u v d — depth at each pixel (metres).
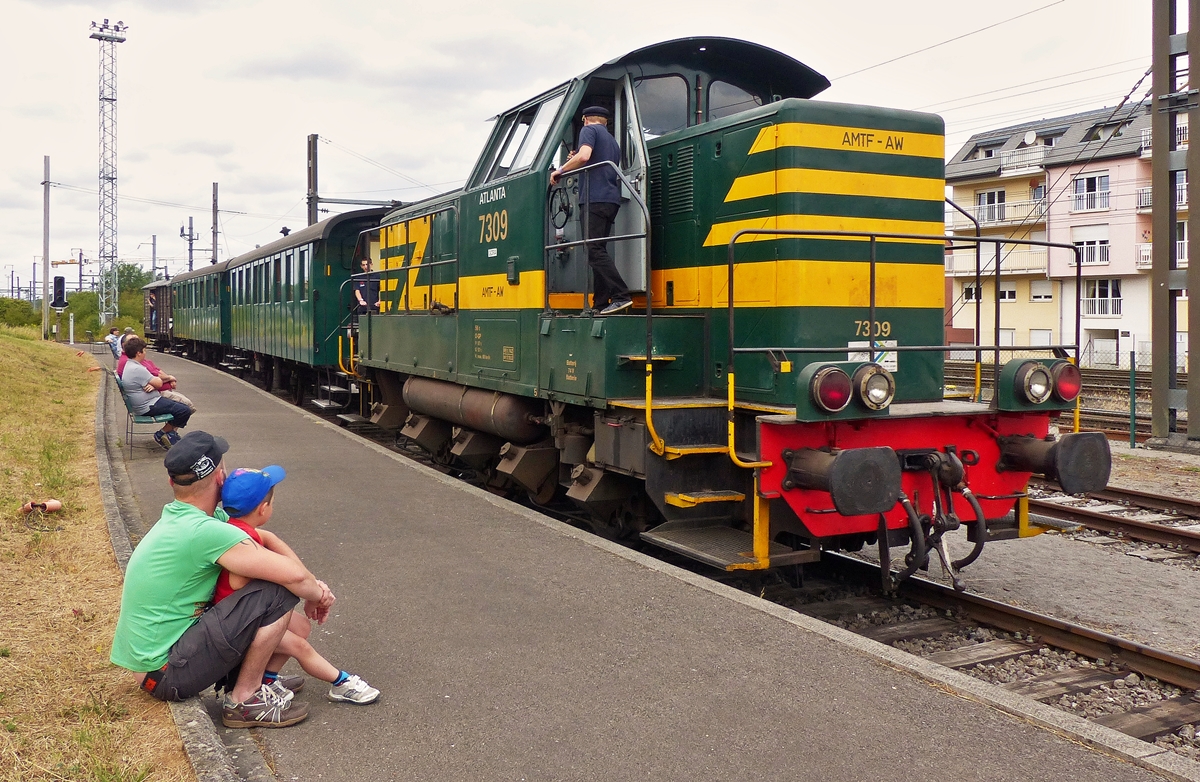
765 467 5.70
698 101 7.88
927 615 6.21
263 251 20.91
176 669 3.80
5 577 5.71
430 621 5.10
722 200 6.87
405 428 11.53
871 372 5.64
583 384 7.06
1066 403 6.37
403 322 11.27
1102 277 39.50
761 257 6.50
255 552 3.87
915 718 3.93
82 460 10.07
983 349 6.27
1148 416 16.08
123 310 66.94
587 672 4.41
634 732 3.80
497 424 8.60
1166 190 12.98
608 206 7.14
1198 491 10.15
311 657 4.07
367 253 13.59
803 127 6.29
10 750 3.51
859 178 6.49
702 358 7.11
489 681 4.31
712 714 3.96
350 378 14.79
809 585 6.83
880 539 5.85
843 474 5.33
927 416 5.98
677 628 4.98
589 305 7.33
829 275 6.39
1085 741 3.71
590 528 8.62
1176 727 4.53
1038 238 41.69
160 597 3.88
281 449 11.04
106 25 47.56
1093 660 5.39
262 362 22.31
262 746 3.71
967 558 6.03
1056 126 42.75
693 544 6.13
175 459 3.96
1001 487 6.41
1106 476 6.05
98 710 3.89
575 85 7.53
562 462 7.79
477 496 8.40
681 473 6.53
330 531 7.09
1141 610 6.23
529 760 3.58
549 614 5.21
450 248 9.81
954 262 44.00
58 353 28.28
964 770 3.50
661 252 7.60
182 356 35.72
